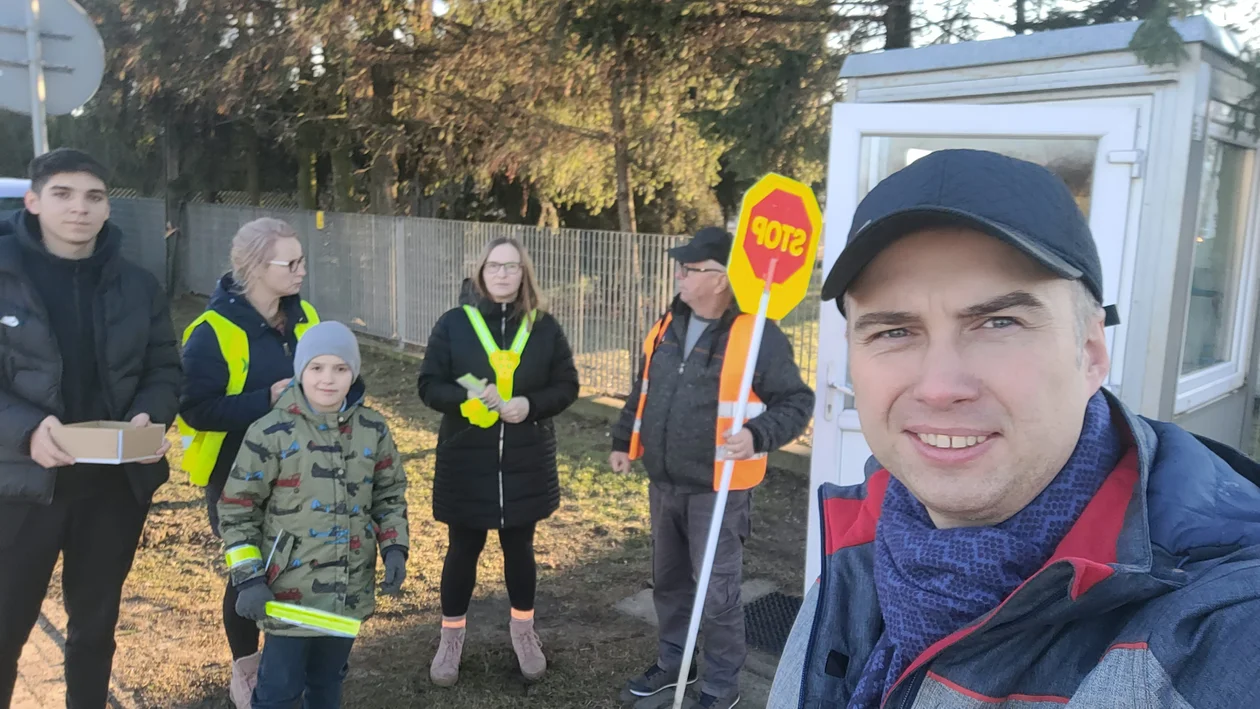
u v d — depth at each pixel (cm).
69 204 238
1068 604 76
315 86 1227
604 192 1188
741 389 209
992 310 81
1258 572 71
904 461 88
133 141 1603
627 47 766
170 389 270
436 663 332
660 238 783
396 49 1023
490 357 320
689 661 212
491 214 1606
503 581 430
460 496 321
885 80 371
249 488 245
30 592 247
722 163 930
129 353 258
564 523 518
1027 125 319
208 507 301
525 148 1042
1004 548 84
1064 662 80
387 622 383
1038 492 85
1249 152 378
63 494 246
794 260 245
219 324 286
